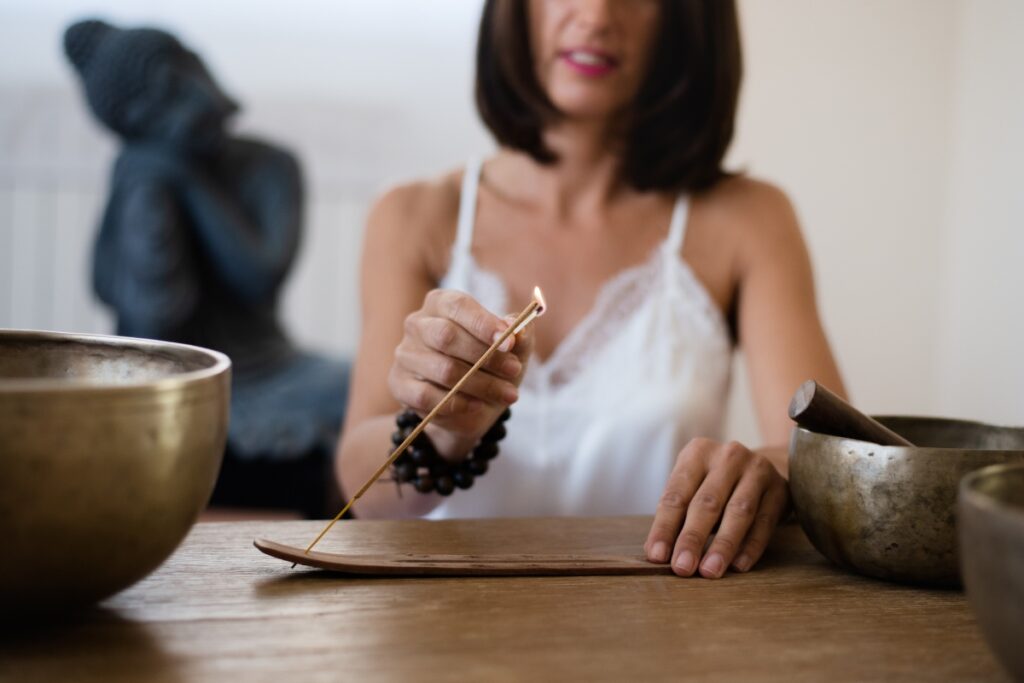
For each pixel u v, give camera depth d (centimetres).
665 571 71
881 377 252
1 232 323
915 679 52
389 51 329
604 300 138
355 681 50
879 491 67
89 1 320
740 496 76
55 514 49
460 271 139
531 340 86
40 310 327
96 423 49
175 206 257
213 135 262
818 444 70
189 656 53
